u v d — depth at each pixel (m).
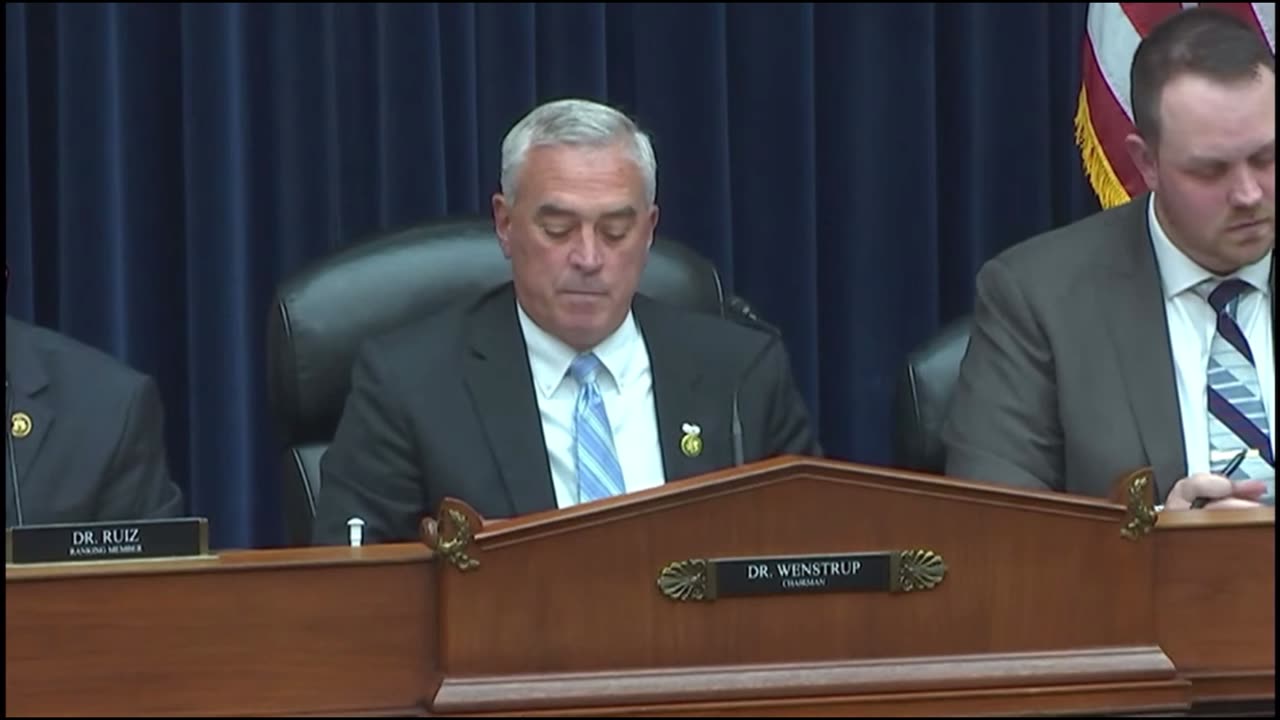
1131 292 8.82
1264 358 8.74
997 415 8.78
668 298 9.76
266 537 13.11
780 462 5.73
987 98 13.92
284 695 5.58
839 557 5.71
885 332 13.80
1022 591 5.82
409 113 12.94
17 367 8.80
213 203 12.70
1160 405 8.61
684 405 8.80
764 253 13.68
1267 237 8.46
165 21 12.88
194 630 5.55
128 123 12.80
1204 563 6.02
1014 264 9.07
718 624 5.66
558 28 13.27
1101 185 12.08
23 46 12.44
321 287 9.46
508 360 8.63
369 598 5.63
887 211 13.78
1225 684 6.00
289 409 9.44
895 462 10.31
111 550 5.69
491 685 5.55
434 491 8.44
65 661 5.48
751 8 13.63
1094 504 5.87
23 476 8.62
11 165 12.40
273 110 12.96
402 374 8.61
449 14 13.08
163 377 13.05
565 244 8.41
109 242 12.53
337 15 13.02
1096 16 12.10
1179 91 8.38
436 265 9.59
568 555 5.61
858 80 13.75
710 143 13.34
